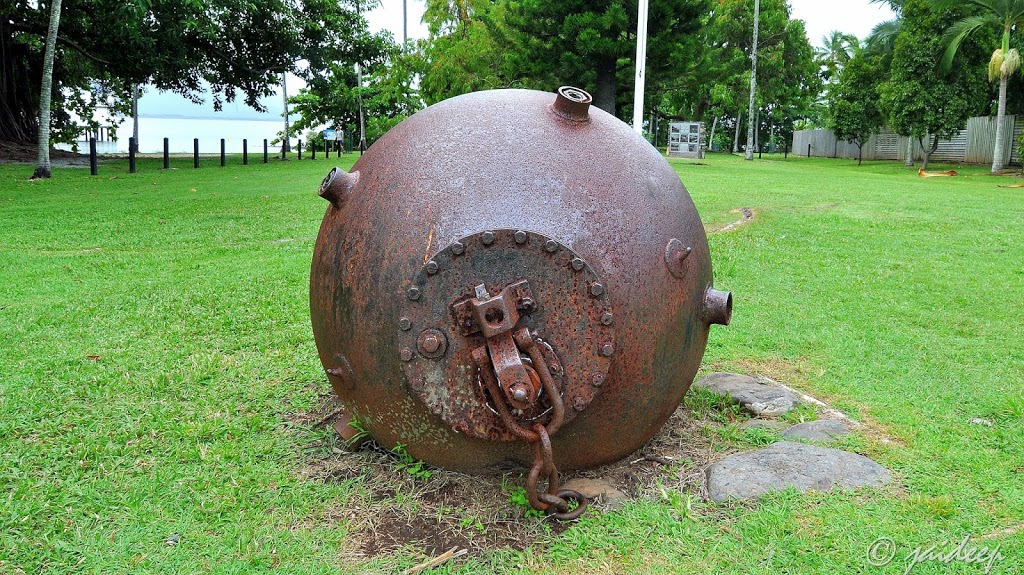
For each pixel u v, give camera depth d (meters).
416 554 2.51
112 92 34.28
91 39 21.39
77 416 3.63
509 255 2.48
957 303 5.94
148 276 6.78
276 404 3.81
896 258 7.73
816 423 3.55
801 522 2.63
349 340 2.70
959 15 24.75
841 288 6.40
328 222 2.91
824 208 11.84
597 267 2.52
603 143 2.77
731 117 55.19
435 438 2.71
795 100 44.72
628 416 2.73
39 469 3.09
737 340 4.98
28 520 2.68
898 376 4.31
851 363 4.54
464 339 2.51
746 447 3.32
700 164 26.30
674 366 2.77
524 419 2.53
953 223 10.18
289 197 12.66
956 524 2.64
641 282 2.59
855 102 31.39
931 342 4.93
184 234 9.03
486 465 2.81
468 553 2.53
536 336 2.50
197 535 2.61
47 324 5.20
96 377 4.14
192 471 3.05
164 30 20.03
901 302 5.97
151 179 16.44
